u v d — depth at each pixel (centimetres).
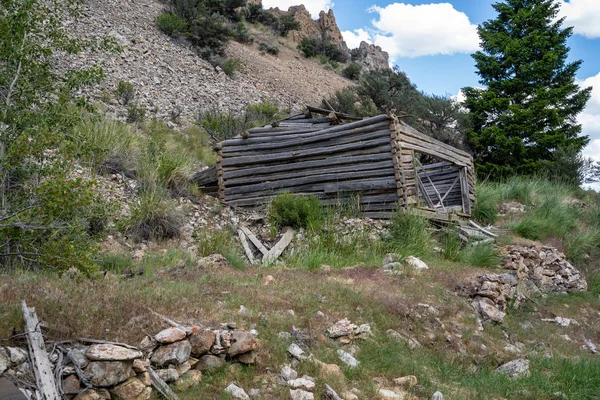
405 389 551
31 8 682
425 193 1423
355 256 1096
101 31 2756
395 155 1255
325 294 743
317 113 1455
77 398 400
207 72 3111
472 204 1698
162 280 696
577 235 1533
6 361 402
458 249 1205
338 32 6500
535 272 1223
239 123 2173
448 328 767
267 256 1109
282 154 1403
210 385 469
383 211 1283
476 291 916
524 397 584
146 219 1080
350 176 1318
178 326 502
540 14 2644
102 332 479
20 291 535
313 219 1234
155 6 3831
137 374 441
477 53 2677
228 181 1445
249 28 5059
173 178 1362
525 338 847
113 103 2011
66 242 542
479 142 2508
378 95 2780
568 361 717
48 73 707
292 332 588
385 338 663
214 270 855
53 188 505
